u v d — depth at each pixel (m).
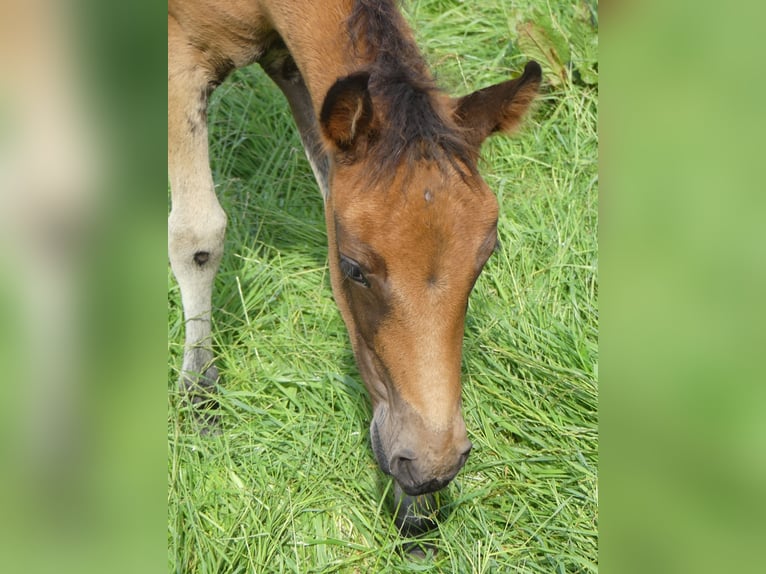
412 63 1.89
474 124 1.87
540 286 2.38
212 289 2.22
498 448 2.15
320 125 1.82
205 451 2.11
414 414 1.79
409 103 1.81
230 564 1.96
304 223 2.47
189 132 2.12
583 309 2.35
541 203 2.52
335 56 1.96
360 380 2.20
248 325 2.29
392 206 1.78
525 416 2.20
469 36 2.86
